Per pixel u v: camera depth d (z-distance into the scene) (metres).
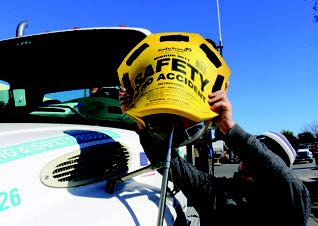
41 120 2.23
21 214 1.18
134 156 1.79
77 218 1.22
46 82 2.66
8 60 2.79
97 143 1.60
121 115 2.26
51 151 1.40
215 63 1.53
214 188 1.92
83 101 2.41
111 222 1.26
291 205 1.63
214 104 1.45
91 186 1.48
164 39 1.57
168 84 1.33
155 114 1.35
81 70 2.59
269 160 1.59
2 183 1.17
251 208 1.81
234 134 1.57
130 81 1.50
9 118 2.26
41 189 1.29
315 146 32.97
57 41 2.68
